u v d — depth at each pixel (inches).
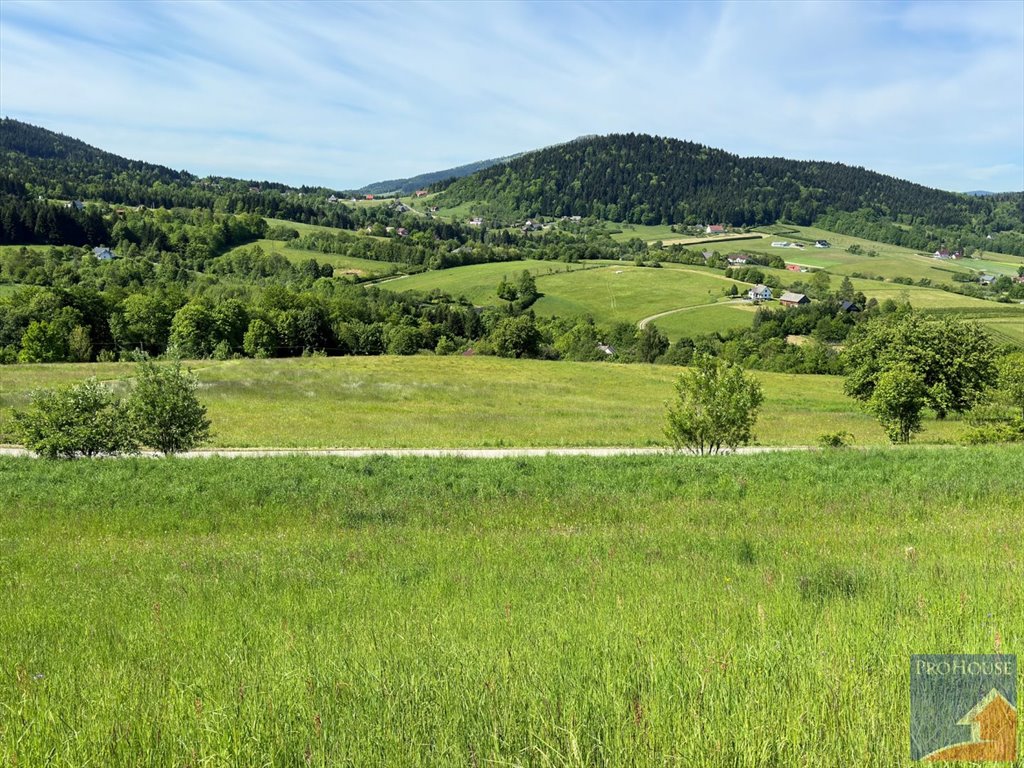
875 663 161.3
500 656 180.9
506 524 511.2
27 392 1654.8
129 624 263.9
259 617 264.8
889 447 933.8
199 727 137.9
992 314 4436.5
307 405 1761.8
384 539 457.7
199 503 587.2
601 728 132.0
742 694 144.2
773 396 2178.9
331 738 132.2
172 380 989.2
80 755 129.8
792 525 472.1
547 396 2078.0
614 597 269.1
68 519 557.6
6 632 261.9
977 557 330.6
